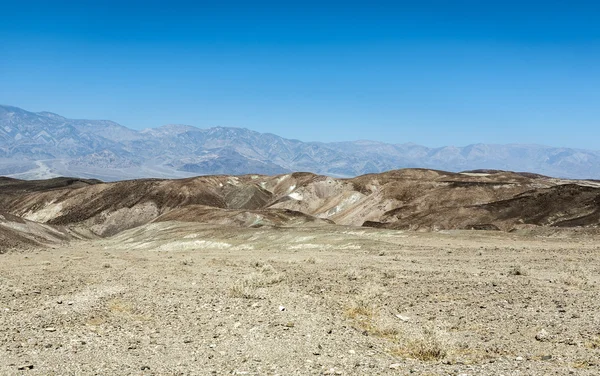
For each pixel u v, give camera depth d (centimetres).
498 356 1051
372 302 1565
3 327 1175
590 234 4744
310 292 1738
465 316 1410
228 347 1061
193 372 891
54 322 1240
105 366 915
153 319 1312
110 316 1328
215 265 2694
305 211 18038
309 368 923
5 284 1822
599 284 1962
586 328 1262
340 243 4328
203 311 1408
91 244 9006
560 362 984
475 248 3572
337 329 1223
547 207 9262
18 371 865
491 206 9938
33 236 9106
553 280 2061
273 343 1088
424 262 2750
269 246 4994
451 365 965
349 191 17175
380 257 3089
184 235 7125
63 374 860
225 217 11800
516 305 1555
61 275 2152
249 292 1636
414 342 1085
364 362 967
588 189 9212
